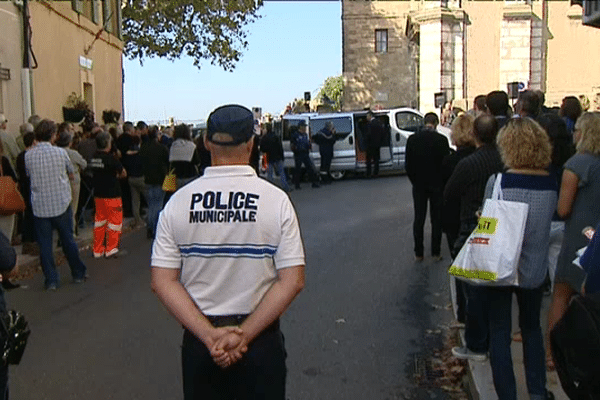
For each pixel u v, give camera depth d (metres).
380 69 45.50
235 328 3.21
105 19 22.14
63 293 8.90
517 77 31.27
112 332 7.21
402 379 5.85
